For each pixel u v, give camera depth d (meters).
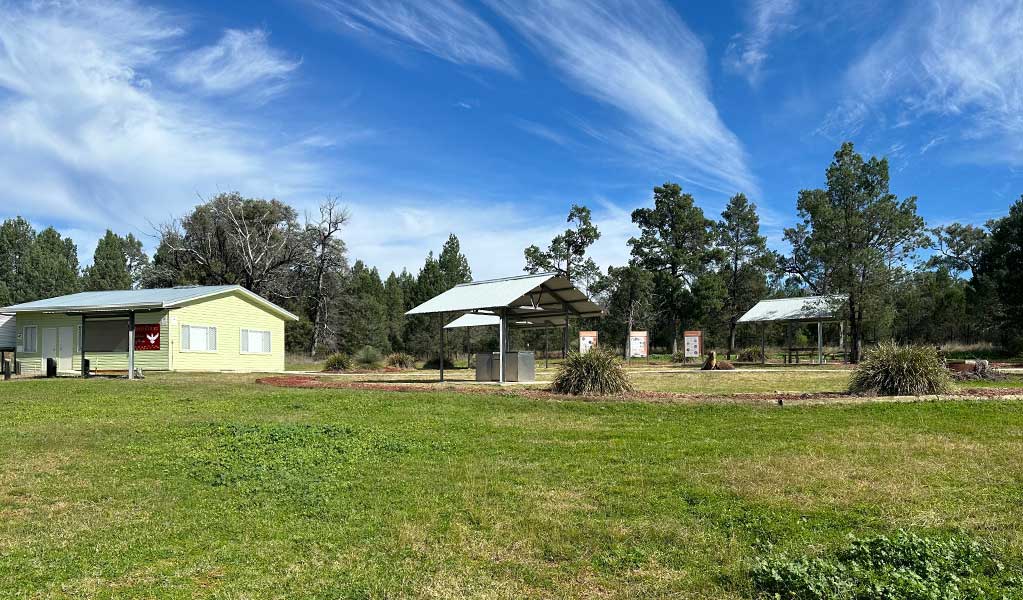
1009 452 8.70
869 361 14.90
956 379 19.61
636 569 4.89
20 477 7.70
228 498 6.81
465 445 9.51
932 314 43.53
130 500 6.77
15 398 15.84
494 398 14.67
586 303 24.11
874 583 4.06
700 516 6.09
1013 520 5.75
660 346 61.00
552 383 15.87
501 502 6.58
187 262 48.38
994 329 40.31
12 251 66.00
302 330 48.06
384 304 58.06
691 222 56.12
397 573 4.86
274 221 49.50
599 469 7.92
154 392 16.97
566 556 5.17
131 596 4.51
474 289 23.38
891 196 31.94
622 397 14.12
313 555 5.24
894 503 6.32
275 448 9.11
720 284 55.69
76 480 7.55
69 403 14.84
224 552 5.30
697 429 10.77
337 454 8.81
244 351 30.50
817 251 32.19
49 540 5.60
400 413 12.90
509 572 4.89
